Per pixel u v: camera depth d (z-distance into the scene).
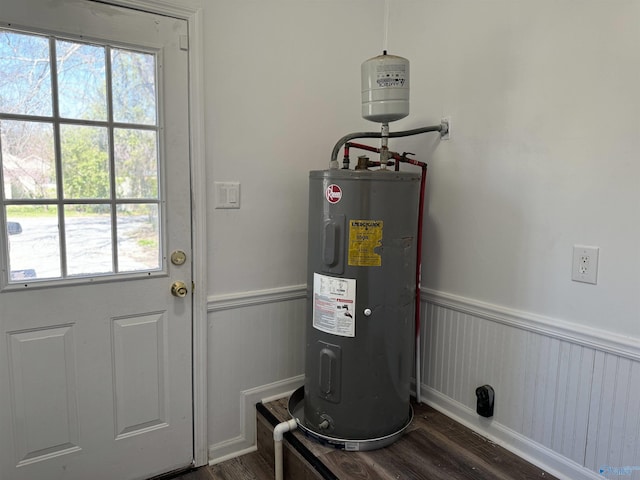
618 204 1.42
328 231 1.68
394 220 1.68
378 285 1.69
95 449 1.73
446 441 1.83
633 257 1.39
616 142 1.41
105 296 1.69
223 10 1.82
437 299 2.07
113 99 1.63
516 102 1.69
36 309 1.57
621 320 1.43
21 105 1.48
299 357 2.22
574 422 1.57
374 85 1.69
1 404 1.55
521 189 1.69
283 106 2.03
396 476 1.60
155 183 1.75
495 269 1.81
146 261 1.77
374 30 2.26
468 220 1.91
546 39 1.58
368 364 1.72
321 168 2.18
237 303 1.99
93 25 1.56
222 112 1.87
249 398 2.08
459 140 1.93
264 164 2.00
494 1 1.75
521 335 1.72
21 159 1.50
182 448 1.93
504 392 1.79
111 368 1.73
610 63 1.41
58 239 1.59
